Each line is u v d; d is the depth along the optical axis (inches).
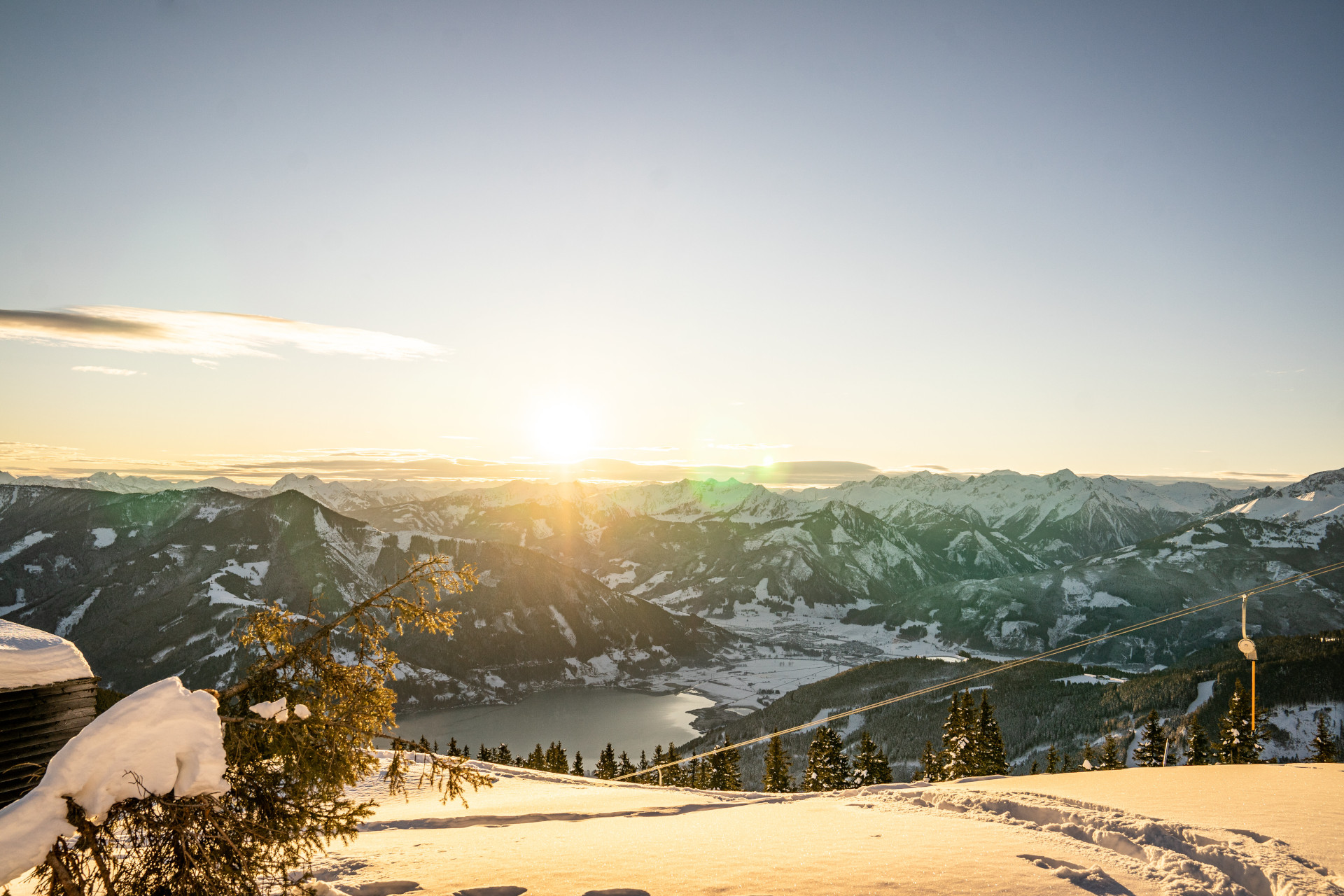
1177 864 432.5
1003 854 459.5
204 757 315.3
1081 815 569.6
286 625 391.9
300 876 410.9
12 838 280.2
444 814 813.2
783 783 3110.2
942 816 647.1
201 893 327.0
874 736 5969.5
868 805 739.4
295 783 362.0
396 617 402.3
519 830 673.6
